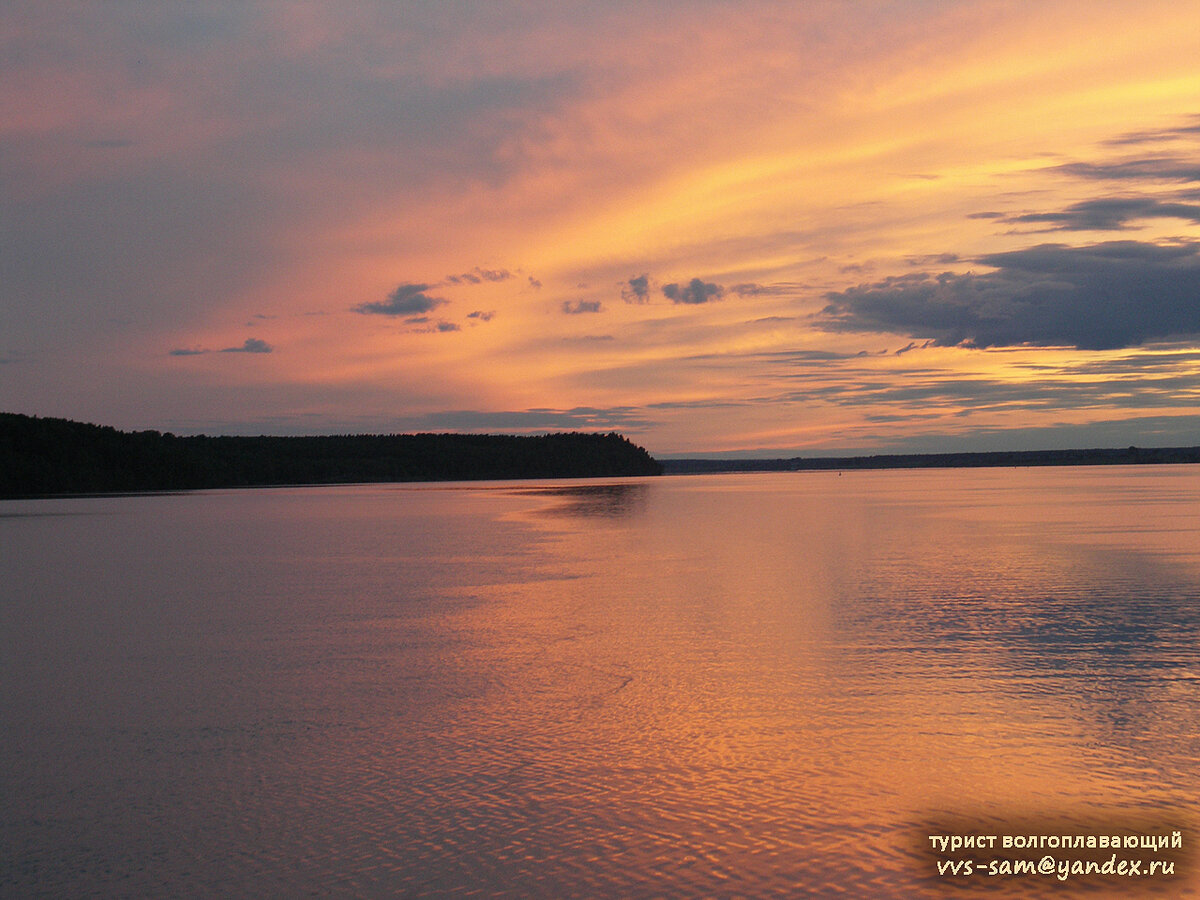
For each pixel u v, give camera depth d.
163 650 21.34
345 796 12.19
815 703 15.98
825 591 28.64
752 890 9.74
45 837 11.15
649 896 9.62
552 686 17.42
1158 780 12.43
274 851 10.69
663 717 15.30
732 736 14.27
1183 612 24.34
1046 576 31.38
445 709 16.02
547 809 11.67
